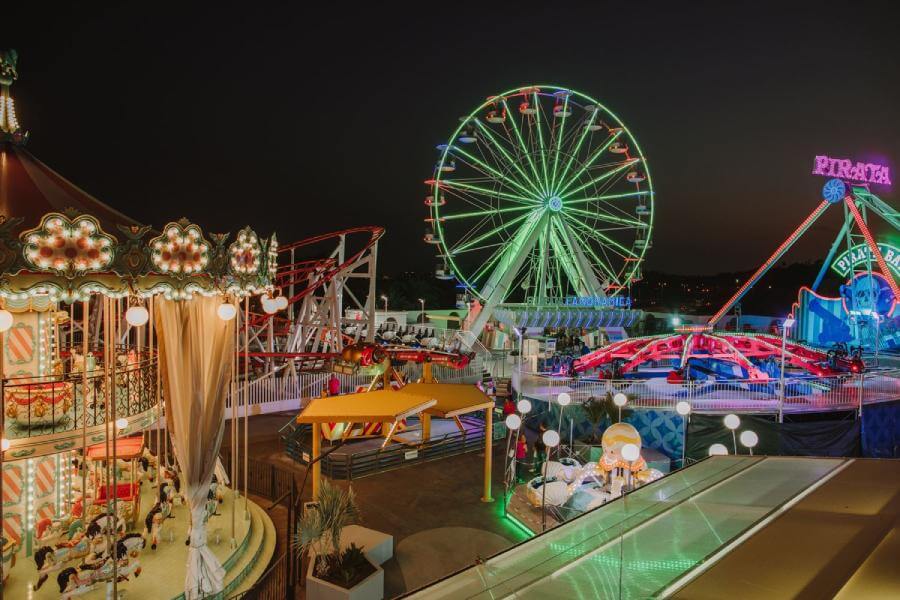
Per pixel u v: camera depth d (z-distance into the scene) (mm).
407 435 20828
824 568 2180
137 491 12891
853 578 1976
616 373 25344
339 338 31219
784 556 2363
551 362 32469
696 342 25031
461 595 3139
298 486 16672
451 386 18422
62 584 9492
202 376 10852
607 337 44031
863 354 31188
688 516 3305
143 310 9492
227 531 12820
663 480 4156
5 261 8430
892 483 3404
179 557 11609
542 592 2793
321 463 17953
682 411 16719
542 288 43156
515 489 16438
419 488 17047
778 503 3277
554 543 3461
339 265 31797
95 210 11062
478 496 16500
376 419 14406
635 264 41812
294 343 33344
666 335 25953
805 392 21141
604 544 3143
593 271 44719
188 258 10398
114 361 9797
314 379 26859
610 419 20078
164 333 10609
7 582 10469
